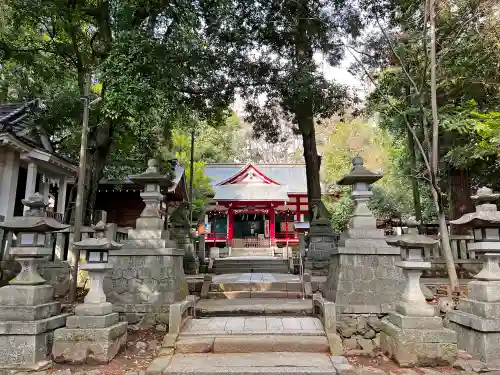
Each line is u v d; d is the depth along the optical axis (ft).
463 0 25.07
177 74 27.76
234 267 41.19
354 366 15.56
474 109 28.37
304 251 36.65
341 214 74.95
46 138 39.09
